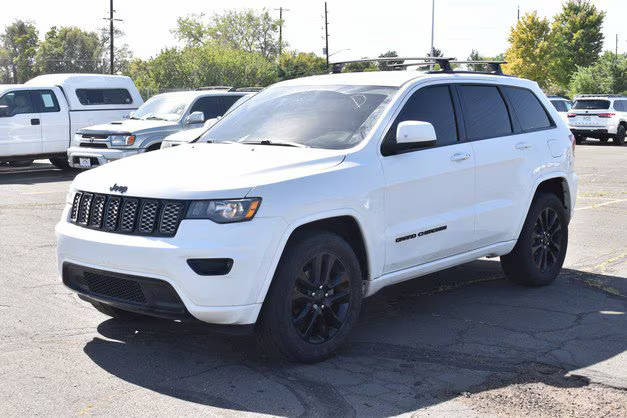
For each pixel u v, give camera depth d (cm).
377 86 555
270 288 440
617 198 1283
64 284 489
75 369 450
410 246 526
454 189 558
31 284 666
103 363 461
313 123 534
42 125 1739
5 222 1023
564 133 689
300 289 453
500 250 618
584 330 537
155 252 422
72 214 482
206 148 521
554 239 677
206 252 417
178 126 1530
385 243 504
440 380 434
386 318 568
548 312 585
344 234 500
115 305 457
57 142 1766
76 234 462
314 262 457
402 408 394
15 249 830
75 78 1808
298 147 509
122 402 399
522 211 629
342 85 570
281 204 436
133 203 443
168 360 467
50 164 2056
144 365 458
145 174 460
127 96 1889
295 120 543
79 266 462
